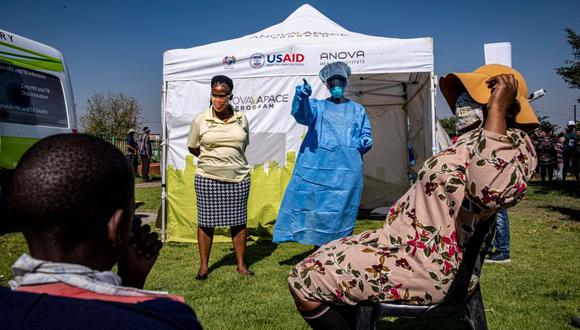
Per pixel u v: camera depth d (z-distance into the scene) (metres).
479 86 1.93
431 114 5.86
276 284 4.14
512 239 6.21
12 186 0.88
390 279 1.83
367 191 9.23
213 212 4.33
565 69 17.28
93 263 0.93
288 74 6.18
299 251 5.58
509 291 3.89
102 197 0.89
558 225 7.36
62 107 7.41
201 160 4.39
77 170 0.87
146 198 11.25
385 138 9.17
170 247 5.79
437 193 1.79
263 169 6.32
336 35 7.20
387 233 1.93
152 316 0.82
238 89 6.27
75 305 0.80
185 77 6.23
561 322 3.22
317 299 1.95
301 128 6.27
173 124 6.26
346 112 4.53
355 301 1.90
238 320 3.25
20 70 6.74
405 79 8.27
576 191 12.84
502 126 1.68
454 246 1.78
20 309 0.79
